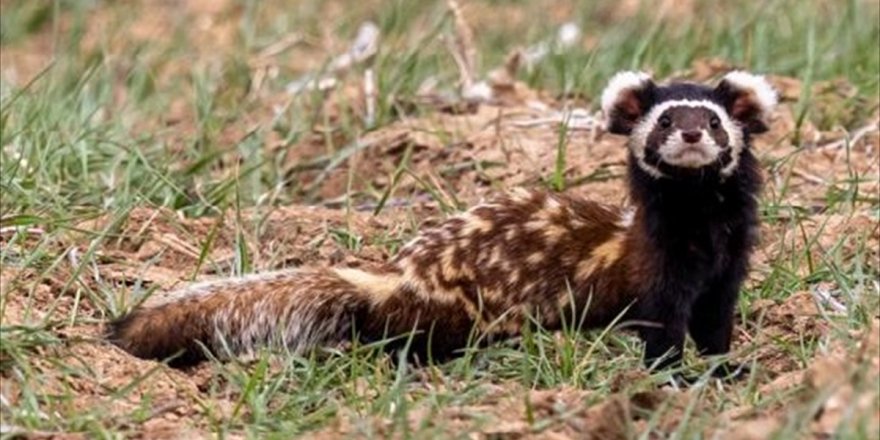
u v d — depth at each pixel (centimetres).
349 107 1833
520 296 1320
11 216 1394
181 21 2291
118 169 1634
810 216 1523
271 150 1753
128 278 1379
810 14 2002
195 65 2061
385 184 1686
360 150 1730
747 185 1310
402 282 1312
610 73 1911
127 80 1988
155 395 1192
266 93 1956
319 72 1873
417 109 1838
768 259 1451
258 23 2284
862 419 1037
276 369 1246
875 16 2003
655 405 1138
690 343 1336
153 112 1895
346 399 1184
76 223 1447
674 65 1923
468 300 1318
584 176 1631
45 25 2344
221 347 1272
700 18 2069
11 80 1934
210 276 1416
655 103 1329
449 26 2009
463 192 1645
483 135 1731
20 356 1177
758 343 1292
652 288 1302
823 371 1107
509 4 2252
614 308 1323
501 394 1184
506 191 1448
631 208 1331
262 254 1470
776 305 1368
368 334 1311
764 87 1334
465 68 1902
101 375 1205
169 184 1562
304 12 2288
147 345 1260
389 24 2080
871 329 1159
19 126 1661
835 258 1403
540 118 1769
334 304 1298
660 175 1298
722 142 1291
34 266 1342
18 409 1141
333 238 1495
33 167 1577
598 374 1252
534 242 1327
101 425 1122
